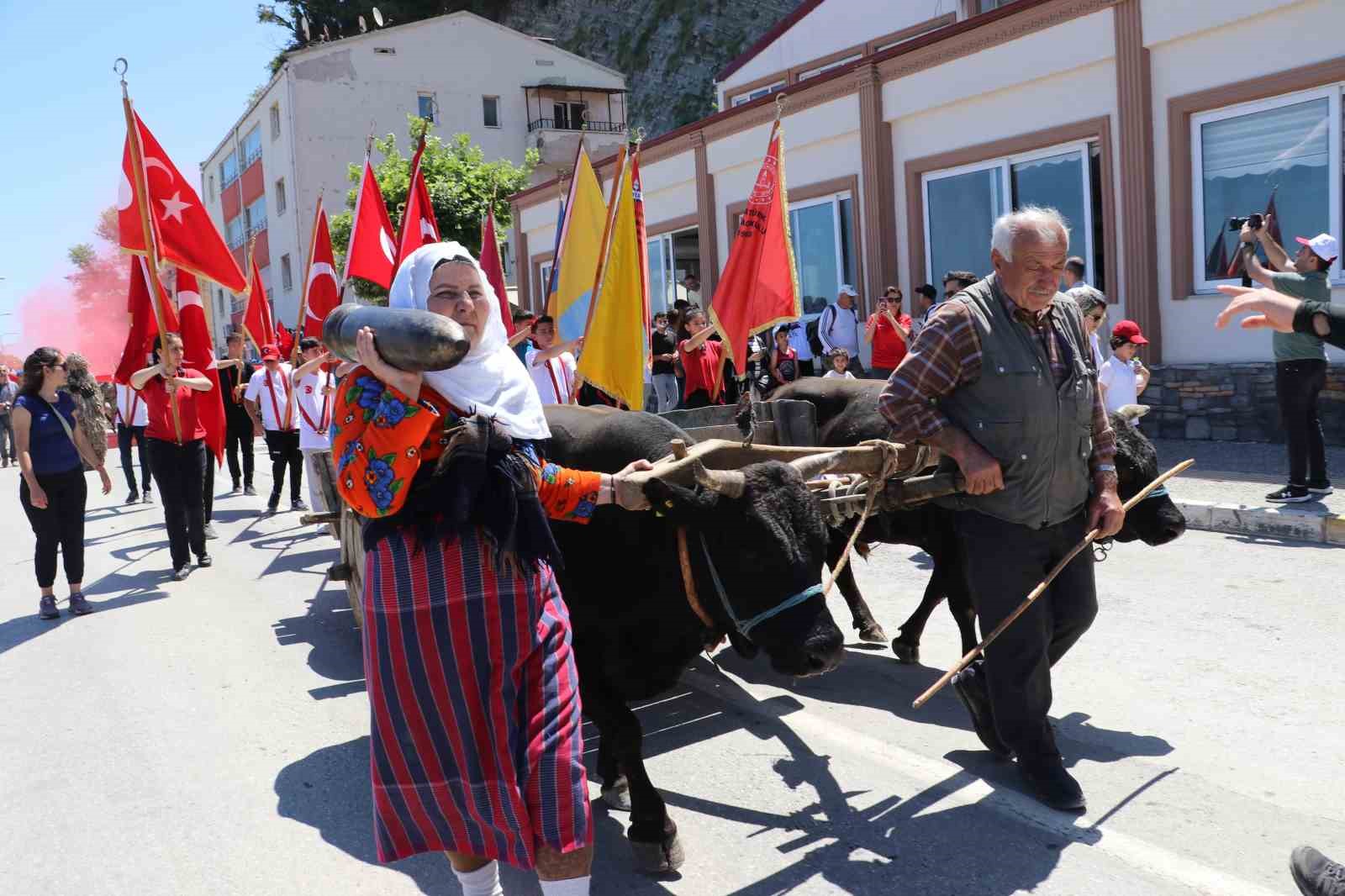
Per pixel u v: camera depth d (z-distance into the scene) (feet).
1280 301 10.13
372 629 8.95
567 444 13.53
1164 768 13.50
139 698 18.76
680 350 35.81
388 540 8.82
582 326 27.35
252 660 20.74
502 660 8.84
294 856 12.69
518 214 75.61
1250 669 16.78
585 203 27.07
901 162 46.60
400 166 85.05
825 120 49.11
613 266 23.35
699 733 15.78
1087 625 13.00
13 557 34.47
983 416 11.99
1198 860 11.25
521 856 8.71
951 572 16.65
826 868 11.60
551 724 8.91
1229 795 12.69
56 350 24.94
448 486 8.67
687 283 49.26
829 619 10.38
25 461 24.39
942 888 11.03
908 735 15.20
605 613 12.10
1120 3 37.47
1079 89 39.58
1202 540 25.26
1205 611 19.81
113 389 68.23
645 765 14.73
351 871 12.30
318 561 30.32
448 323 8.21
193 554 32.17
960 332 11.91
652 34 162.81
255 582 28.02
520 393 9.45
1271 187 35.24
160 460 28.73
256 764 15.52
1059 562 12.45
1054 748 12.78
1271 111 34.88
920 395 12.10
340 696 18.34
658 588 11.69
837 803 13.17
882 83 46.34
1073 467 12.14
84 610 25.32
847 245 50.34
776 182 25.16
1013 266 11.66
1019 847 11.73
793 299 25.25
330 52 119.55
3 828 13.83
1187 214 37.14
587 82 134.92
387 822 9.20
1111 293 39.24
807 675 10.30
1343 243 33.73
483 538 8.75
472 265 9.14
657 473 10.37
